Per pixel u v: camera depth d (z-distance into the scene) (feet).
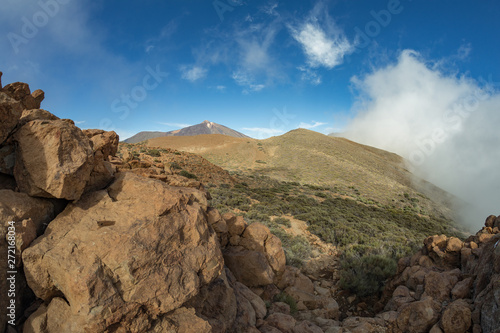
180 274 15.25
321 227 65.51
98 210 16.99
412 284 30.17
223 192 94.38
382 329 23.70
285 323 23.67
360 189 181.57
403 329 22.40
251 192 107.65
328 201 119.65
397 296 28.86
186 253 16.58
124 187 19.29
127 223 16.11
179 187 24.02
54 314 13.37
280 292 31.07
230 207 76.69
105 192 18.44
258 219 65.67
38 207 15.56
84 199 17.70
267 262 30.37
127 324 13.26
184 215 18.07
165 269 14.94
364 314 32.19
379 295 34.99
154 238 15.62
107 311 12.53
